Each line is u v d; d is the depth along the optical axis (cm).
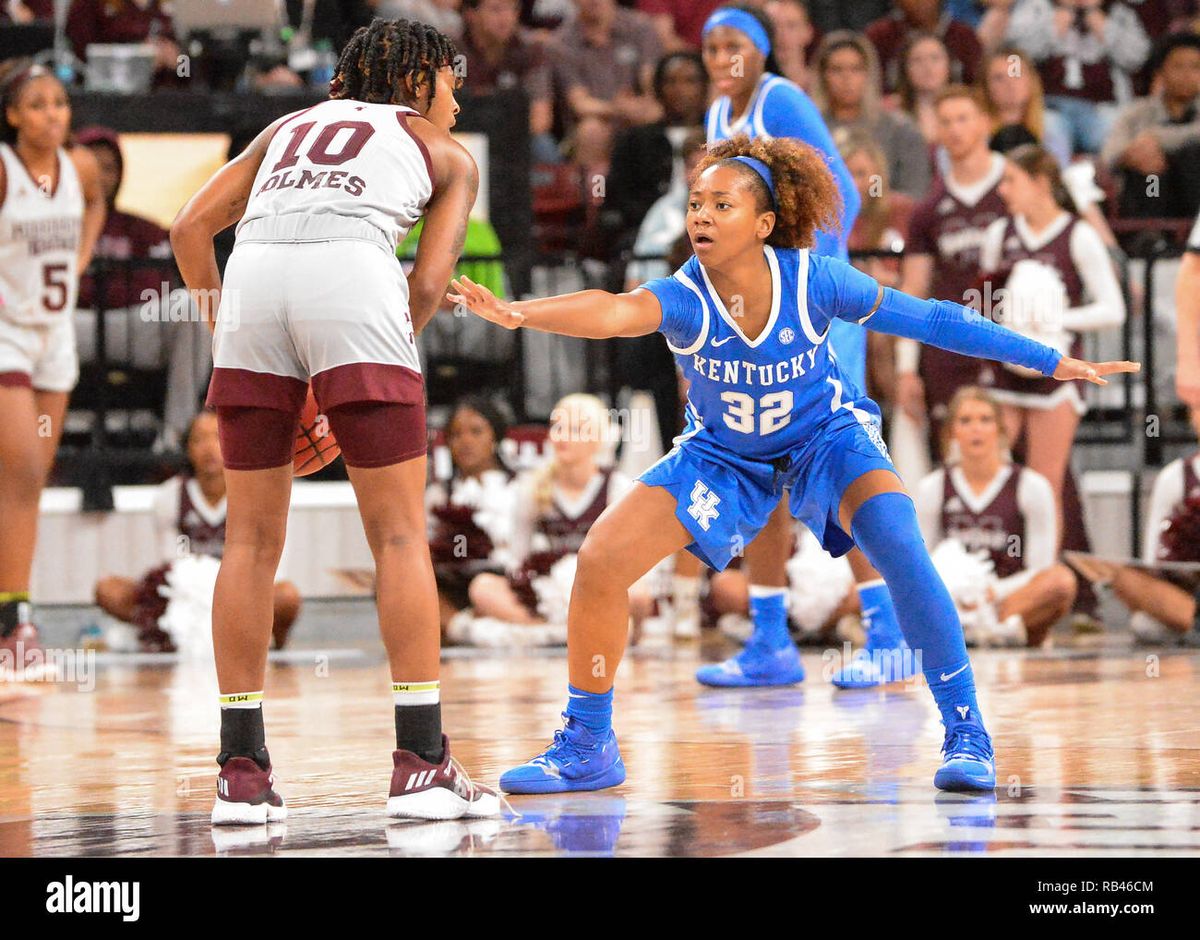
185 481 1457
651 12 2070
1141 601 1335
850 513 668
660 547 657
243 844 534
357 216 585
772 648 1049
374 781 669
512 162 1628
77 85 1725
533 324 601
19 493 1141
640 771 683
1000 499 1375
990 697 934
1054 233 1456
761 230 650
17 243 1152
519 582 1403
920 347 1495
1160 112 1812
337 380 579
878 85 1709
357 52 630
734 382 667
